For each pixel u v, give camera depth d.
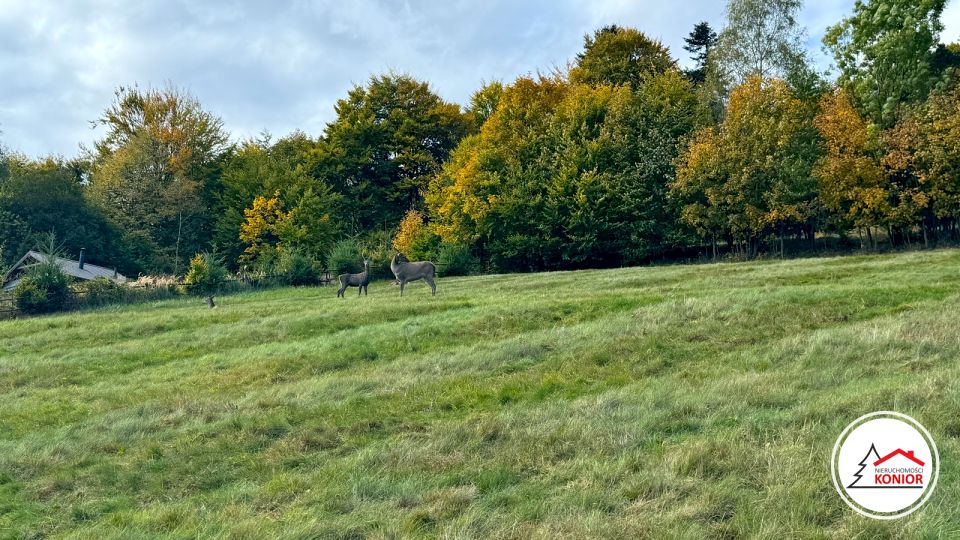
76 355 17.55
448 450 7.86
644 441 7.46
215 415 10.77
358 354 15.26
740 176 37.16
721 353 12.73
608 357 13.05
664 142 43.06
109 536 6.01
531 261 46.66
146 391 13.34
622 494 5.94
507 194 45.41
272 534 5.68
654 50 55.38
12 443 10.07
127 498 7.41
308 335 18.64
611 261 45.72
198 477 7.91
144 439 9.81
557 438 7.75
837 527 4.96
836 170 34.31
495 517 5.66
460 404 10.41
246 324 20.53
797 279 22.59
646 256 43.69
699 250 44.94
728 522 5.16
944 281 18.72
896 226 36.06
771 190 36.72
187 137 59.84
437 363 13.57
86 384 14.81
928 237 35.81
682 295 19.23
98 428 10.55
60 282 29.86
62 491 7.80
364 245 50.09
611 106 45.50
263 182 56.25
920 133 32.84
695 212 39.03
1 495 7.71
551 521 5.47
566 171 43.34
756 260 34.62
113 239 51.12
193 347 18.08
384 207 60.09
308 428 9.47
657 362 12.36
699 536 4.93
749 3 42.78
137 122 62.12
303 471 7.79
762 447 6.63
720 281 23.47
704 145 38.38
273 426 9.65
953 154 31.41
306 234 51.03
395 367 13.70
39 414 11.98
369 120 59.12
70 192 49.91
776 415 7.65
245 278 38.00
